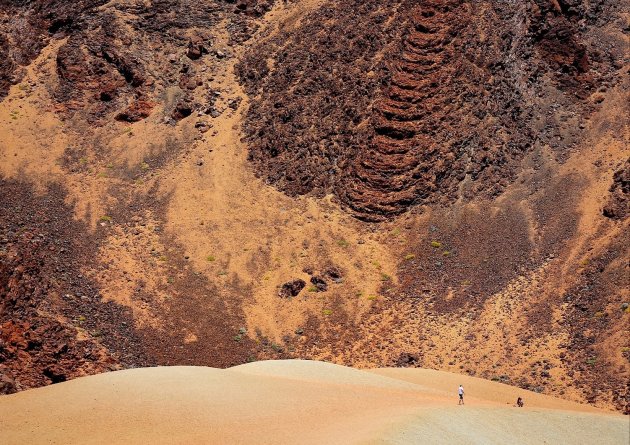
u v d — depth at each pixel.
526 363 71.44
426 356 75.06
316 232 90.19
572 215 86.25
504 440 44.81
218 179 96.31
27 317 74.12
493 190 91.38
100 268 84.94
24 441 41.94
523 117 96.44
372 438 39.72
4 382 61.84
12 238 86.88
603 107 97.56
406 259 86.75
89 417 44.34
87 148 101.00
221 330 80.50
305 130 98.38
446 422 44.38
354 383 54.78
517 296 79.25
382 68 100.75
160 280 84.81
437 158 93.62
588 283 77.31
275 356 78.44
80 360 71.56
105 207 93.31
